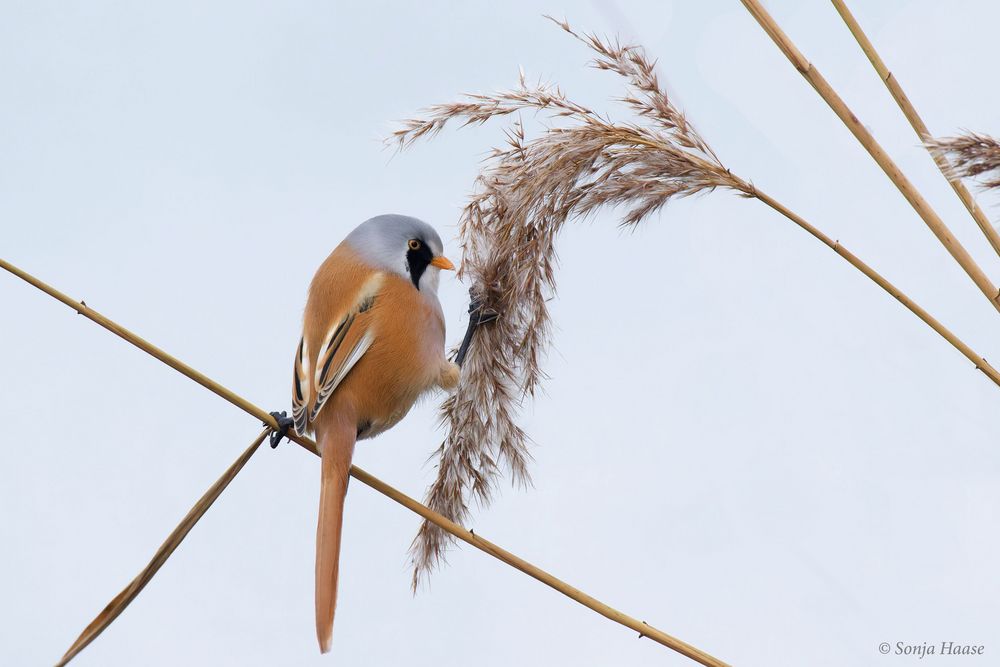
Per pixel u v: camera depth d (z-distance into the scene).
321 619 5.61
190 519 5.39
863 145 4.77
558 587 5.09
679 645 5.02
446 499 6.41
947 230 4.70
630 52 5.62
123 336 5.39
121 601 5.18
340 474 6.20
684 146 5.57
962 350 4.86
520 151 5.96
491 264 6.48
